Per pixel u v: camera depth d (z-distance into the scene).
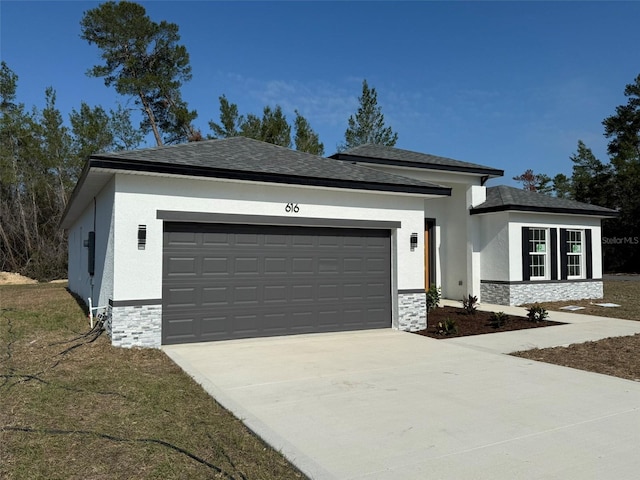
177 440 4.36
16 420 4.72
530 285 15.73
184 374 6.77
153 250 8.59
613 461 3.96
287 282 9.91
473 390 6.11
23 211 35.66
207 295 9.15
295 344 9.09
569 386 6.32
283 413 5.18
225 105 26.34
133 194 8.47
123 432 4.49
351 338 9.80
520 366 7.48
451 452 4.16
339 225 10.30
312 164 10.90
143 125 31.69
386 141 32.38
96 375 6.49
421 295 11.15
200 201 8.97
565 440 4.43
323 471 3.78
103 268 9.98
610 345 9.18
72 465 3.79
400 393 5.97
